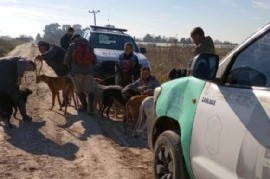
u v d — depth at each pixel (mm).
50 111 10812
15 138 8094
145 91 8953
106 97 9906
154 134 5289
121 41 13523
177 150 4379
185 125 4211
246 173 3170
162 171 4828
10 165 6461
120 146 7840
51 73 20969
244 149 3195
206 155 3793
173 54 24703
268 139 2951
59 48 11227
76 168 6457
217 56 3791
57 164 6613
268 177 2926
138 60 11305
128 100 8930
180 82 4629
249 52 3562
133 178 6023
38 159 6832
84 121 9742
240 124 3277
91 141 8062
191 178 4238
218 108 3635
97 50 12672
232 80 3625
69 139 8172
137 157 7156
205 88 3977
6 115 8828
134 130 8492
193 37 6934
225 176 3436
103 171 6332
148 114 5465
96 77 12156
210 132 3715
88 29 14617
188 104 4250
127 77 10781
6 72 8781
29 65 8984
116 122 9930
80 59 10195
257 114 3113
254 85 3348
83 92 10688
